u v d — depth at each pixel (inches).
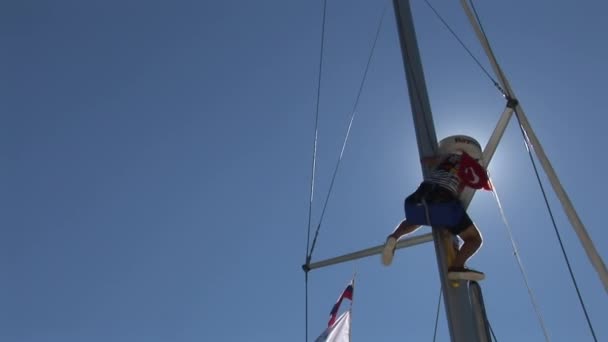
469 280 221.1
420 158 254.2
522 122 264.8
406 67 278.4
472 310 216.5
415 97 267.6
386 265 239.1
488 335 212.1
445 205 228.1
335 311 396.8
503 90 272.1
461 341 210.8
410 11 295.1
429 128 259.1
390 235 233.9
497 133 267.0
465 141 247.6
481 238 226.8
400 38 286.4
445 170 238.7
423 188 234.7
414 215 233.9
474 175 235.1
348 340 388.2
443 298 223.9
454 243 238.7
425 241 264.7
